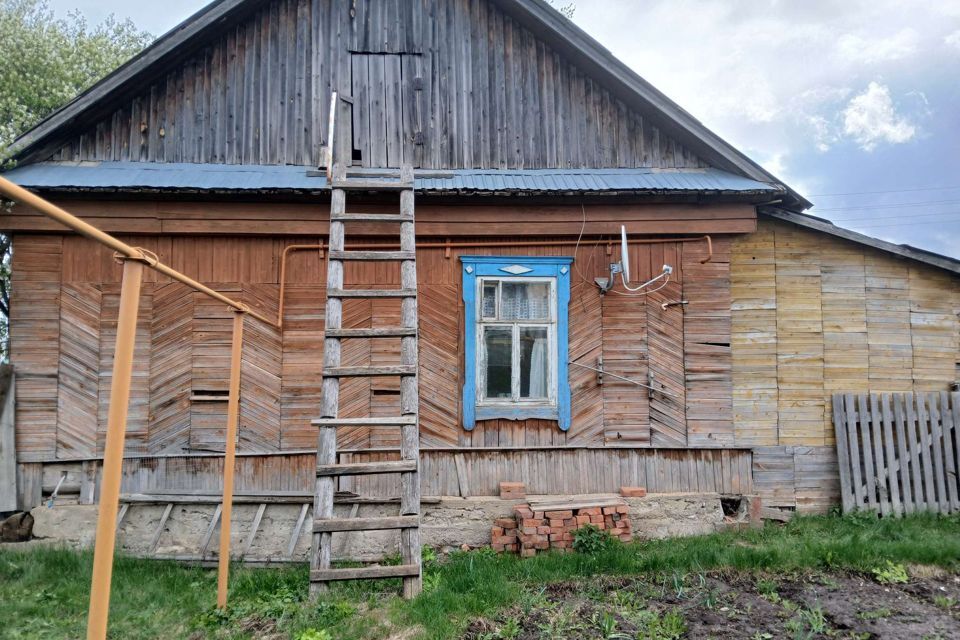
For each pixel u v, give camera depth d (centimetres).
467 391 611
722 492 627
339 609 403
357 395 607
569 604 415
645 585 450
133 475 585
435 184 610
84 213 589
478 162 674
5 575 499
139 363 596
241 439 595
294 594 447
